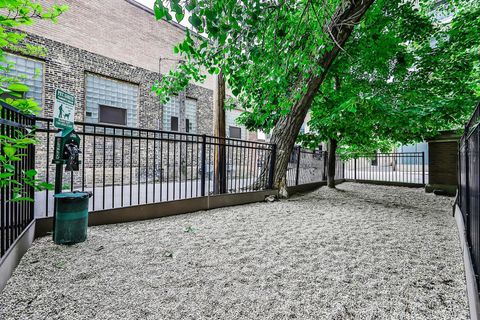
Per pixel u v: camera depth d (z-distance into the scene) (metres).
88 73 8.32
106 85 8.84
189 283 2.08
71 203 2.81
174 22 10.81
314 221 4.36
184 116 11.15
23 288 1.90
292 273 2.31
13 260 2.12
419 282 2.16
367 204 6.10
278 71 3.38
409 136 7.53
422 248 3.02
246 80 3.96
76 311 1.66
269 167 6.84
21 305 1.69
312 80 6.02
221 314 1.67
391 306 1.79
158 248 2.85
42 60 7.19
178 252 2.76
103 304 1.75
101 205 4.72
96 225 3.62
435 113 5.66
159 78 10.30
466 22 6.50
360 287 2.07
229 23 2.37
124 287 1.98
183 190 7.26
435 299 1.89
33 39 6.96
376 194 7.97
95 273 2.19
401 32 7.41
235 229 3.77
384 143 9.84
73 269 2.24
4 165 1.79
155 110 10.27
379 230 3.82
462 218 3.42
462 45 6.50
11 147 1.83
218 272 2.30
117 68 9.01
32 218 2.99
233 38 2.68
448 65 6.69
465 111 5.52
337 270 2.39
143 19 9.78
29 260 2.36
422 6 8.30
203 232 3.56
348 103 5.52
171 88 5.93
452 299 1.89
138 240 3.09
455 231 3.78
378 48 6.64
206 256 2.68
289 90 5.71
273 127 7.62
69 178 7.64
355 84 7.70
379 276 2.27
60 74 7.55
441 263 2.57
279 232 3.66
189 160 11.43
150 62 10.03
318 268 2.43
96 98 8.57
